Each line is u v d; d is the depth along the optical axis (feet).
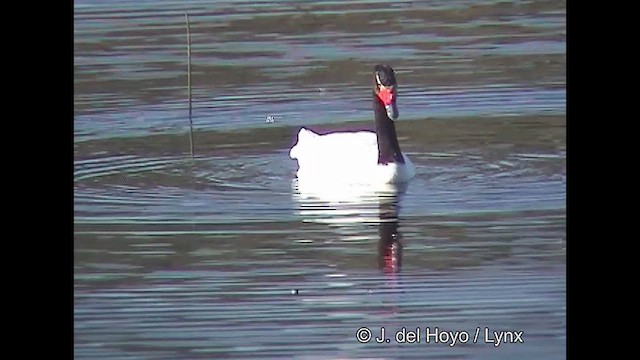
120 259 53.62
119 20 80.23
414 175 62.44
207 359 46.70
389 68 63.46
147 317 49.19
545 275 51.70
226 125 70.08
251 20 81.10
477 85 73.61
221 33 79.61
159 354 46.91
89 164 64.80
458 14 81.92
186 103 72.43
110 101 72.64
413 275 51.96
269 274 52.26
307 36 79.66
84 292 50.85
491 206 58.49
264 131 69.15
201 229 56.59
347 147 63.57
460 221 56.85
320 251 54.24
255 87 73.97
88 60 77.36
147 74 75.72
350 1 83.61
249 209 58.75
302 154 63.93
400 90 73.26
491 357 46.73
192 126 69.87
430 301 50.16
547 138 67.00
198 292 51.01
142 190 61.31
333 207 58.90
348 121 70.69
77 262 53.26
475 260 53.06
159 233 56.24
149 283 51.62
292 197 60.23
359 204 59.16
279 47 78.48
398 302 50.01
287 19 81.61
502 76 74.33
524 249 53.93
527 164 63.82
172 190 61.31
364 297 50.37
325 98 72.79
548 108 70.79
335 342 47.70
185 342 47.67
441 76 74.79
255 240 55.42
